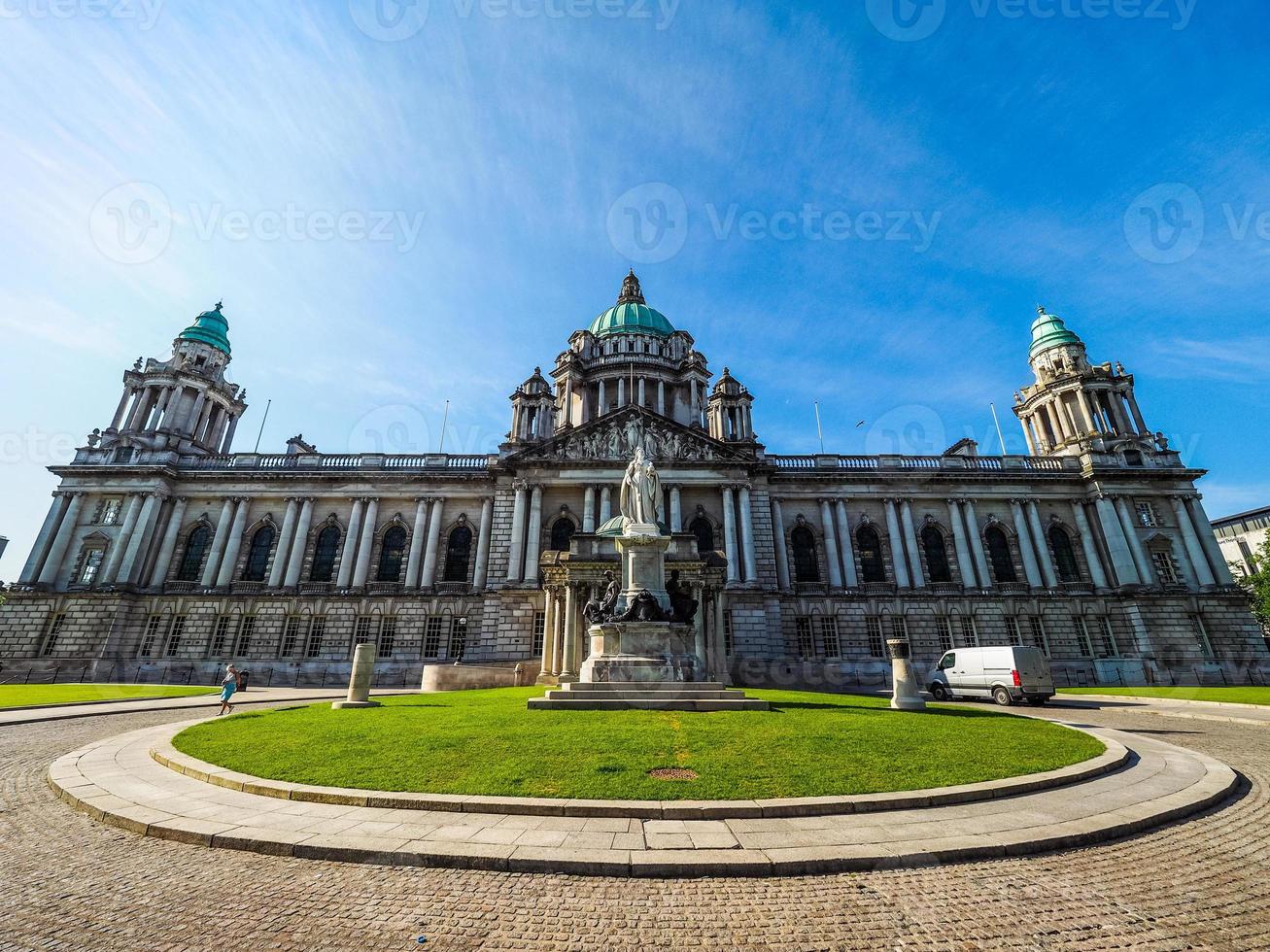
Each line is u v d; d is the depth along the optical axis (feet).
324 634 182.39
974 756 44.52
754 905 23.08
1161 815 33.22
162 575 187.73
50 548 185.88
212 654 179.83
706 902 23.32
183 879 25.59
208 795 37.17
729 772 38.27
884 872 26.16
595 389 260.01
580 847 27.66
